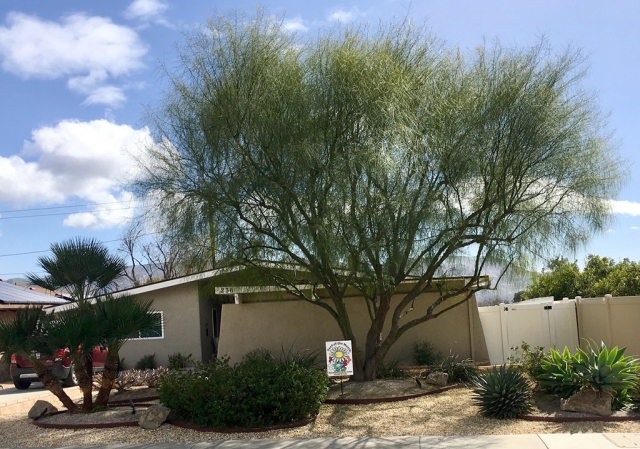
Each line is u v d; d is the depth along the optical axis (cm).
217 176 1152
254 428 1014
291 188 1130
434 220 1162
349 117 1148
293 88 1175
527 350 1335
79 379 1176
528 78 1166
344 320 1384
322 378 1111
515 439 888
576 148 1170
